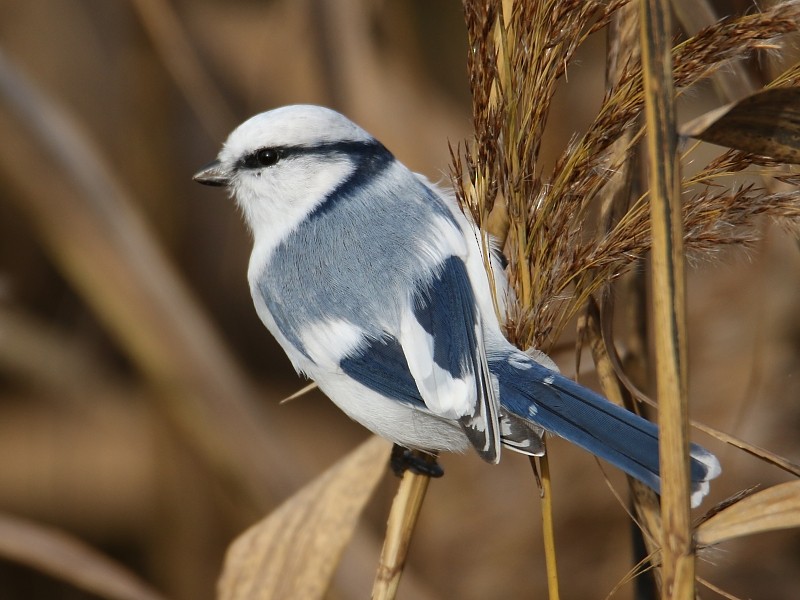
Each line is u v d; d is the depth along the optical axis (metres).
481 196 5.02
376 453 6.27
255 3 11.53
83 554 7.17
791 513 4.19
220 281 13.95
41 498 13.38
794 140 4.00
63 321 12.80
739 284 8.16
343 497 6.21
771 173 4.44
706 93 9.42
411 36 10.21
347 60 9.39
